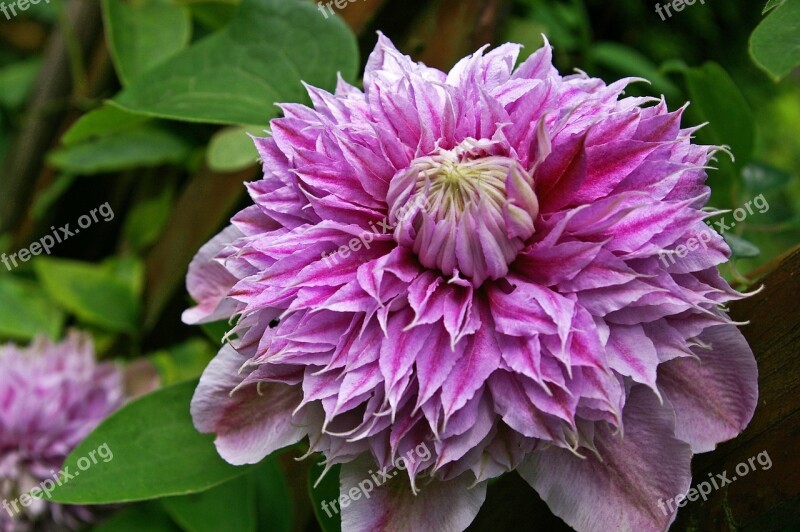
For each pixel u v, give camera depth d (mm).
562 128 368
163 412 426
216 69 449
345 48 446
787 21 369
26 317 636
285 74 448
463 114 376
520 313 360
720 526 389
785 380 379
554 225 364
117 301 609
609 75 564
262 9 449
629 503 369
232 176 524
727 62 635
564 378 359
